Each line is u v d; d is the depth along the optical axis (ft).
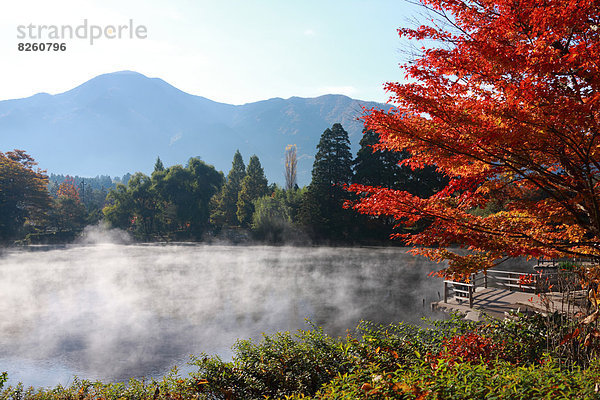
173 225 323.37
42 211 308.40
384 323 55.67
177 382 24.77
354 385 17.54
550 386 14.96
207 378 24.58
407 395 15.57
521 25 16.74
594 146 17.47
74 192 458.50
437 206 20.83
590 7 15.14
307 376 22.94
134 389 24.53
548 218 21.26
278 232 248.32
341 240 228.84
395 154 214.90
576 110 14.97
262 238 248.52
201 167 314.35
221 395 23.52
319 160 240.53
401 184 200.95
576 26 16.16
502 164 19.27
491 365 20.53
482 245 19.49
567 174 19.81
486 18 18.69
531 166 18.65
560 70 15.38
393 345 25.22
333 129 239.30
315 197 236.43
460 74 18.33
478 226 20.11
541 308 36.40
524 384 15.39
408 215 21.04
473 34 18.24
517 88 15.79
